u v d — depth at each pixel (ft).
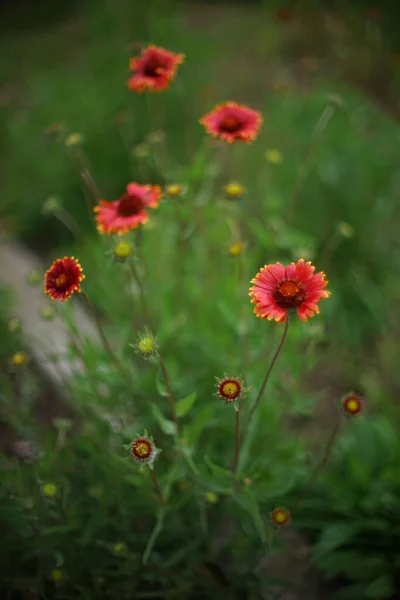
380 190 4.08
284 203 3.96
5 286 3.54
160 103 4.74
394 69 5.39
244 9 6.86
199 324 3.16
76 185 4.26
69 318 2.68
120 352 2.89
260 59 5.87
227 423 2.79
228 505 2.61
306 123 4.52
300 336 2.81
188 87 5.05
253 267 3.17
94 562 2.58
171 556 2.66
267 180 3.57
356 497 2.87
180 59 2.75
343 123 4.46
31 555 2.52
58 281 2.29
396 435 3.11
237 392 2.18
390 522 2.83
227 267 3.29
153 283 3.17
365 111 4.84
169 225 3.30
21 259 4.00
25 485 2.66
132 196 2.51
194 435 2.50
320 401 3.50
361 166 4.10
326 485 2.87
